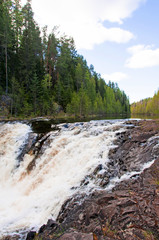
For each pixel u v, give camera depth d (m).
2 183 9.71
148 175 5.77
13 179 9.83
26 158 11.31
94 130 13.03
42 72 40.16
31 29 40.97
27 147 12.41
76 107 43.78
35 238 4.09
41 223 5.38
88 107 48.47
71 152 9.98
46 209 5.98
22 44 36.03
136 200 4.18
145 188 4.83
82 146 10.15
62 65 47.44
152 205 3.85
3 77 33.12
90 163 7.95
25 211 6.30
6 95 29.16
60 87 43.19
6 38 30.25
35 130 16.11
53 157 10.38
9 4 33.66
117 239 3.02
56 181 7.80
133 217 3.55
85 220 3.99
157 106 97.38
